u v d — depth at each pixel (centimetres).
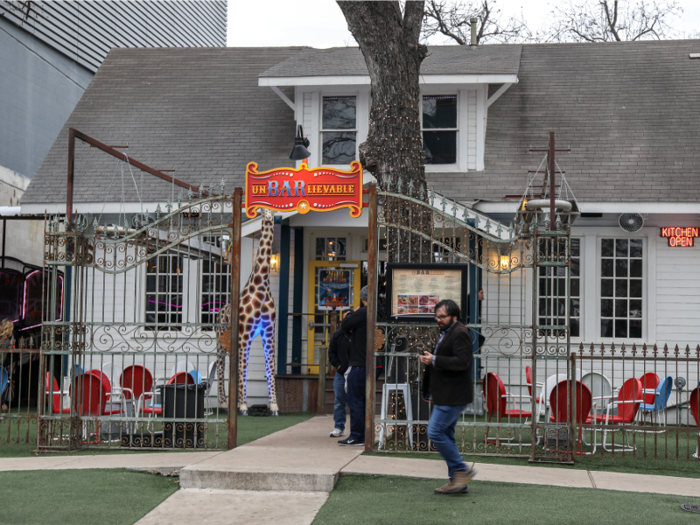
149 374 927
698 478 700
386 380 827
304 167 798
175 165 1445
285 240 1300
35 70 1861
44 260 824
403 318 784
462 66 1376
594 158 1361
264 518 566
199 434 832
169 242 818
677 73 1552
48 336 831
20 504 586
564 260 769
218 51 1814
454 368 600
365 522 541
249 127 1538
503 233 1190
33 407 1334
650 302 1277
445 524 527
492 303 1278
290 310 1386
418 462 729
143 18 2402
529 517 541
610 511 558
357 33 941
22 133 1809
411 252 880
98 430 827
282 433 963
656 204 1243
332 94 1450
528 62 1650
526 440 917
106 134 1540
